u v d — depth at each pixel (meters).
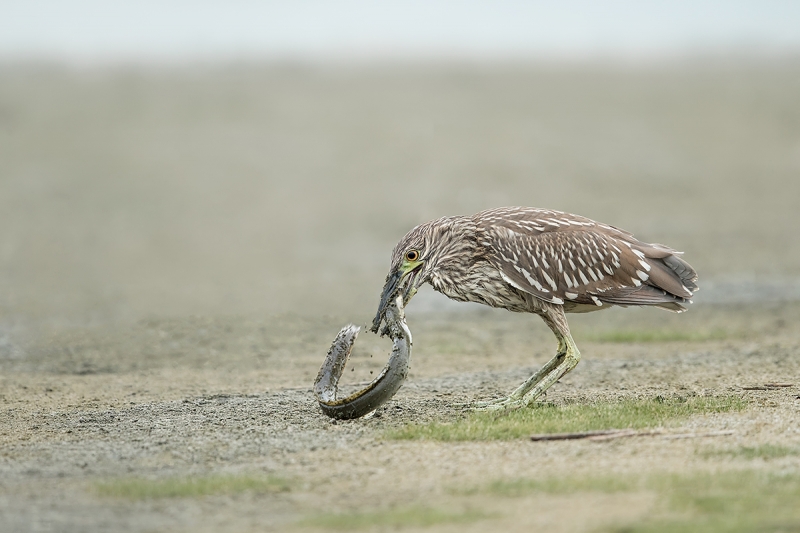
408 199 32.72
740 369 13.51
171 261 25.67
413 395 12.28
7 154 38.16
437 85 53.12
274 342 17.27
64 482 8.54
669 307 11.83
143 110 46.09
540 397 11.91
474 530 7.05
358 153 39.22
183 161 37.69
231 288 22.34
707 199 33.28
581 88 52.75
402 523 7.23
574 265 11.38
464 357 15.65
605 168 37.28
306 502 7.88
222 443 9.76
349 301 21.09
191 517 7.57
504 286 11.55
